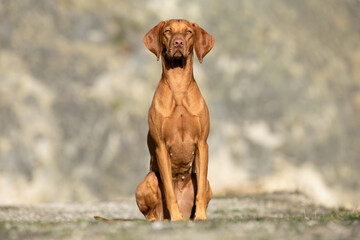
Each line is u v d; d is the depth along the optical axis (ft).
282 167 96.78
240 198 45.80
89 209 39.73
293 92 109.70
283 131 103.50
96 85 102.83
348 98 116.26
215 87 106.01
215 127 99.50
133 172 93.30
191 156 22.59
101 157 93.76
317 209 39.24
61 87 100.53
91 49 108.99
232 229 15.84
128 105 100.07
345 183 100.32
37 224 18.34
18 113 94.68
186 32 22.62
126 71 106.22
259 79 109.50
